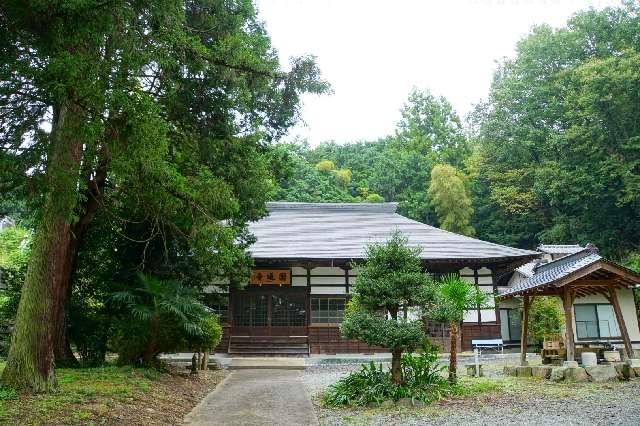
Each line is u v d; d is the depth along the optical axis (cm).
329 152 5394
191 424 695
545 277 1197
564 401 823
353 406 825
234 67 914
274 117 1127
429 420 711
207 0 973
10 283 1235
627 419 673
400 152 4909
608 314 1836
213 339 1196
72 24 555
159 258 1209
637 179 2795
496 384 1005
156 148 653
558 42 3584
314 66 1044
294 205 2677
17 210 861
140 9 638
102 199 1030
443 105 5288
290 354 1867
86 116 616
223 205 866
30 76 573
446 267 1998
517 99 3728
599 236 3072
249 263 1456
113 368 995
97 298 1255
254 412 783
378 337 840
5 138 664
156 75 848
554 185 3050
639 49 3225
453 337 998
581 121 3186
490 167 3794
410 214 4084
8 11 543
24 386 697
